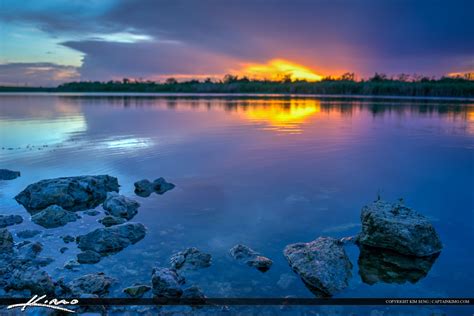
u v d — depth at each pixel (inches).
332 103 2313.0
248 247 299.7
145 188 451.2
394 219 302.8
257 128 1005.2
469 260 285.6
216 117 1333.7
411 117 1366.9
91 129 973.8
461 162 595.8
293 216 370.3
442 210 385.1
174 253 293.7
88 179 447.5
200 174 524.4
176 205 402.0
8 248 295.0
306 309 227.8
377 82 4323.3
